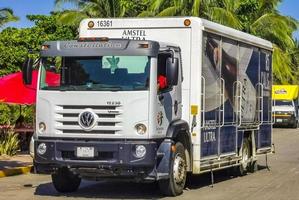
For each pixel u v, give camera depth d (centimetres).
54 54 1140
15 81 1853
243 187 1352
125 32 1300
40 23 2634
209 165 1305
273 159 2086
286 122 4431
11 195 1219
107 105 1098
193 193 1248
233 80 1451
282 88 4525
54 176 1225
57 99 1126
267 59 1744
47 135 1133
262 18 3941
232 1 3341
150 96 1094
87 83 1117
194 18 1248
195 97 1237
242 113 1519
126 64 1112
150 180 1120
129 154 1087
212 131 1318
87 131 1108
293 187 1357
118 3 3469
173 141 1167
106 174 1109
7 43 2570
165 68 1133
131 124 1093
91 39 1135
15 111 2445
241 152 1533
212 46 1315
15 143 1958
